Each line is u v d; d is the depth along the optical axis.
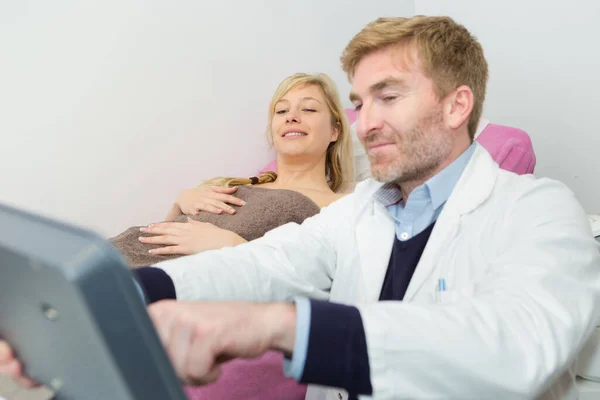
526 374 0.52
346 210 1.10
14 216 0.35
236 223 1.51
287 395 1.11
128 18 1.80
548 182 0.86
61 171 1.74
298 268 1.02
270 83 2.14
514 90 1.94
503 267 0.68
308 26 2.21
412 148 0.86
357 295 0.98
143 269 0.80
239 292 0.88
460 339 0.52
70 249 0.30
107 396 0.35
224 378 1.09
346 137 1.92
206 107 2.00
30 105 1.67
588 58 1.72
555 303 0.60
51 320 0.33
